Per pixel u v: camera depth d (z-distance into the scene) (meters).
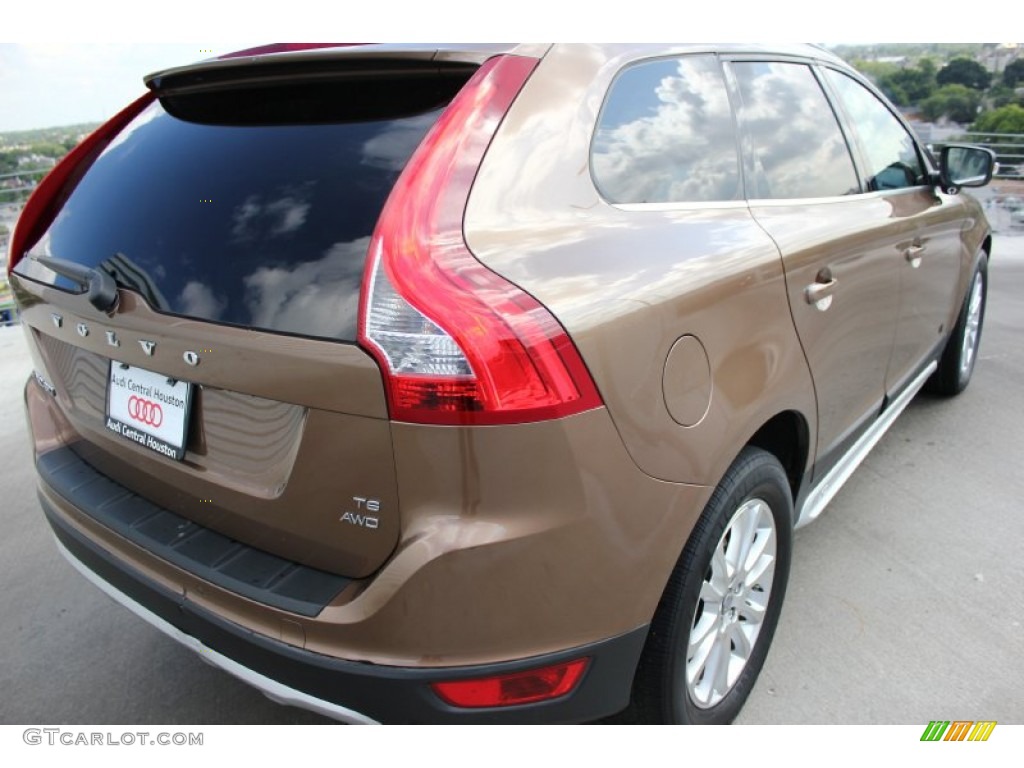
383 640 1.48
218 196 1.74
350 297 1.45
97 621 2.74
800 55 2.69
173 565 1.73
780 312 2.05
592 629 1.58
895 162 3.21
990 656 2.39
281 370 1.49
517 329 1.40
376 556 1.51
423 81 1.72
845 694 2.25
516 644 1.51
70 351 2.13
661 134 2.00
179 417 1.75
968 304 4.09
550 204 1.65
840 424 2.58
